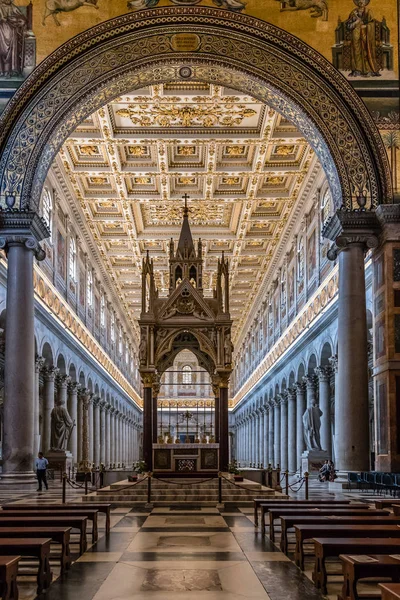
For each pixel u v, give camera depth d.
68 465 30.56
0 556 6.94
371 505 15.25
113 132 28.77
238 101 26.59
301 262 37.53
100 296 47.56
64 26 20.56
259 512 15.54
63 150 29.92
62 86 20.50
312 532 8.26
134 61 20.64
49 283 31.14
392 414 18.67
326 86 20.41
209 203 36.31
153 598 7.16
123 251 43.56
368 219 19.72
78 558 9.47
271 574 8.38
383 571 6.59
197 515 14.98
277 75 20.55
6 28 20.53
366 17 20.61
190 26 20.58
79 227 38.78
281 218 37.66
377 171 20.06
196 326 24.02
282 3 20.66
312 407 31.55
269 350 49.69
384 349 19.20
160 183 33.66
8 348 19.61
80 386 39.69
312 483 27.03
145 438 23.00
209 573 8.43
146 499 17.89
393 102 20.33
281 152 30.84
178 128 28.69
